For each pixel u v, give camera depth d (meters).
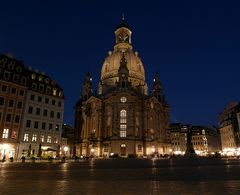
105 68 131.38
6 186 13.11
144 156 93.94
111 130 98.88
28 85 68.75
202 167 28.97
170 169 26.27
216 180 15.45
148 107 106.75
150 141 101.06
